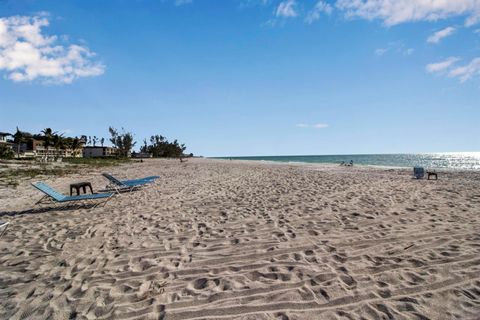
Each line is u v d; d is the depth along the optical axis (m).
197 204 7.41
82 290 3.05
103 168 23.05
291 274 3.32
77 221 5.86
